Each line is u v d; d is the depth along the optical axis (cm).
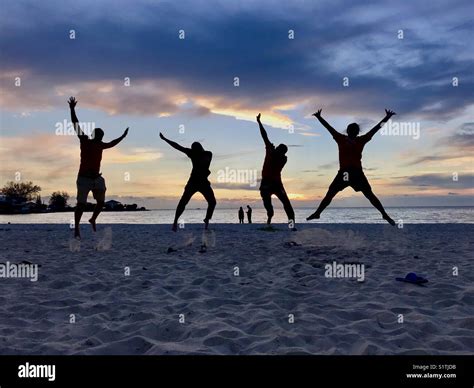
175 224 802
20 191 10125
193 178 789
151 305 424
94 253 802
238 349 304
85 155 862
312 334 327
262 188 955
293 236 919
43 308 413
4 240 1096
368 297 437
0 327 356
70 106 827
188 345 307
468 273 547
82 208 881
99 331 343
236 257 723
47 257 745
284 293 464
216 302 433
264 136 940
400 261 646
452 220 4778
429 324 343
